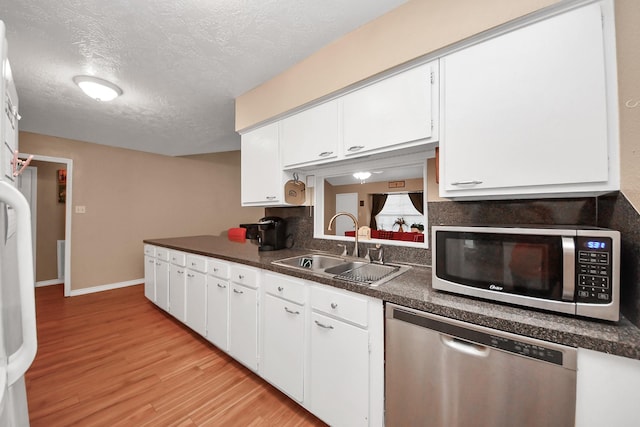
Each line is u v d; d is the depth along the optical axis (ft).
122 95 7.26
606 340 2.25
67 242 11.42
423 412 3.30
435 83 4.02
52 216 13.24
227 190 17.66
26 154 10.39
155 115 8.68
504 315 2.79
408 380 3.41
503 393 2.75
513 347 2.67
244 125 7.26
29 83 6.55
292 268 5.02
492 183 3.45
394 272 4.81
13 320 2.16
